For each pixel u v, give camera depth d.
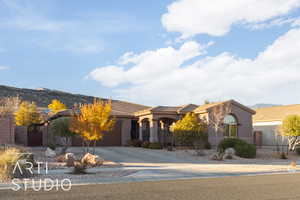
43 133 35.34
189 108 34.25
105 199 9.50
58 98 81.38
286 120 30.31
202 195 10.24
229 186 12.26
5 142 25.30
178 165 20.08
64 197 9.82
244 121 32.28
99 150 28.12
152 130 31.94
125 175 15.15
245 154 26.02
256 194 10.49
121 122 35.00
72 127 22.52
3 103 37.12
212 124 30.78
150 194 10.38
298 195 10.35
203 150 28.55
